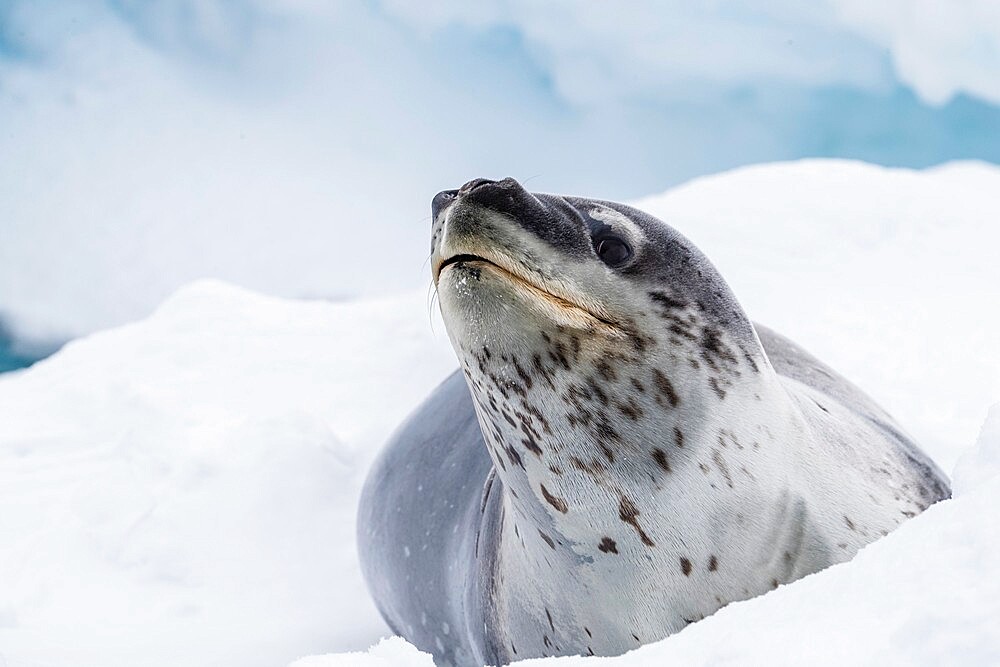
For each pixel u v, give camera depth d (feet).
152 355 118.62
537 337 39.65
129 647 62.23
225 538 78.54
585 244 41.22
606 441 41.34
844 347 96.78
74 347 126.62
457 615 57.31
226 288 136.77
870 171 144.05
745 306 107.04
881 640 24.67
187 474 84.74
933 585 26.21
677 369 41.98
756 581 42.68
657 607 43.19
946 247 119.96
